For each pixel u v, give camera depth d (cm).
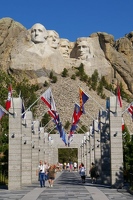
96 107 13538
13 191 3092
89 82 15712
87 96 4012
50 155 7250
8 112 3331
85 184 4016
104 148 3984
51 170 3591
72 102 13512
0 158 4619
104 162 3978
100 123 4012
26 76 15250
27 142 4000
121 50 19412
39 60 15762
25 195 2692
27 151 4003
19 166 3331
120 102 3497
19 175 3319
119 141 3472
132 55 19412
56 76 15512
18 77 15250
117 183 3412
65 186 3684
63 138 5447
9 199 2422
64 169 10800
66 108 13125
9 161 3338
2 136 5294
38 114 11825
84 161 7419
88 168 6581
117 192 2922
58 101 13500
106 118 3991
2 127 5631
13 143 3356
